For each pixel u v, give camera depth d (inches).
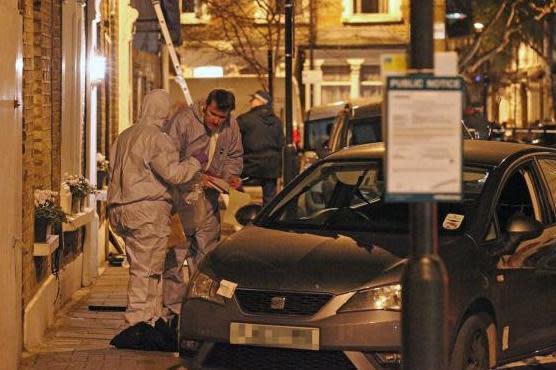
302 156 2260.1
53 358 1029.2
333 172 1026.7
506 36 4471.0
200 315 887.7
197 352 893.8
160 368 993.5
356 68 4463.6
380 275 858.8
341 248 903.7
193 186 1128.8
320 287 858.8
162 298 1151.0
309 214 1000.2
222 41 4060.0
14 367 961.5
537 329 954.7
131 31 2134.6
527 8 4547.2
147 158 1075.9
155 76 2746.1
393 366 842.2
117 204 1090.7
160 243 1093.8
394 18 4458.7
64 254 1343.5
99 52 1736.0
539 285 952.3
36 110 1214.9
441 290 615.5
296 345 851.4
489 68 5812.0
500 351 912.9
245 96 3134.8
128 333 1070.4
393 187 601.9
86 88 1590.8
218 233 1214.9
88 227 1514.5
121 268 1697.8
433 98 599.8
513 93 6043.3
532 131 2714.1
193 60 4097.0
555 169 1040.8
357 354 843.4
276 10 3314.5
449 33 1232.8
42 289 1159.0
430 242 617.3
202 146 1191.6
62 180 1397.6
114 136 1987.0
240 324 867.4
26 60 1075.9
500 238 928.3
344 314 845.8
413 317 617.3
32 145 1111.0
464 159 983.6
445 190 601.6
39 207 1153.4
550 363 1060.5
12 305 949.8
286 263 887.1
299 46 4362.7
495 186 952.3
